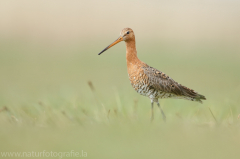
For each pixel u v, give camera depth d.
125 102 14.99
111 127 10.80
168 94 13.98
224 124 11.64
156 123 12.16
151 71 13.70
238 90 18.66
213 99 17.55
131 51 14.11
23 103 15.40
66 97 15.79
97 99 14.84
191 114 14.25
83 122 11.73
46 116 12.42
